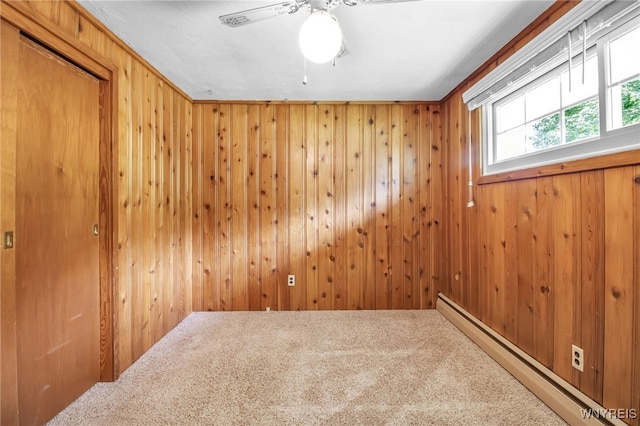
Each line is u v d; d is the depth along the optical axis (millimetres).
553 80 1724
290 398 1680
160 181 2471
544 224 1697
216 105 3072
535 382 1695
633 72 1279
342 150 3098
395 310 3092
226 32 1829
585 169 1411
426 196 3111
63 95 1587
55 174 1545
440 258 3080
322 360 2090
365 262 3111
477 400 1654
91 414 1556
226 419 1519
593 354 1393
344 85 2680
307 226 3104
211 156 3080
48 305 1505
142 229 2207
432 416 1527
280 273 3105
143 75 2207
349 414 1549
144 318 2225
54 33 1450
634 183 1217
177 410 1587
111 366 1849
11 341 1267
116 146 1891
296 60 2201
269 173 3098
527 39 1805
